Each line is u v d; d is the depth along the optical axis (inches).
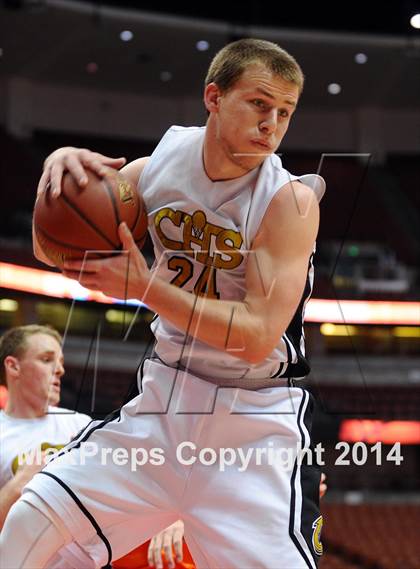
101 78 633.6
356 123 684.7
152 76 631.2
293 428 69.8
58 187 62.1
